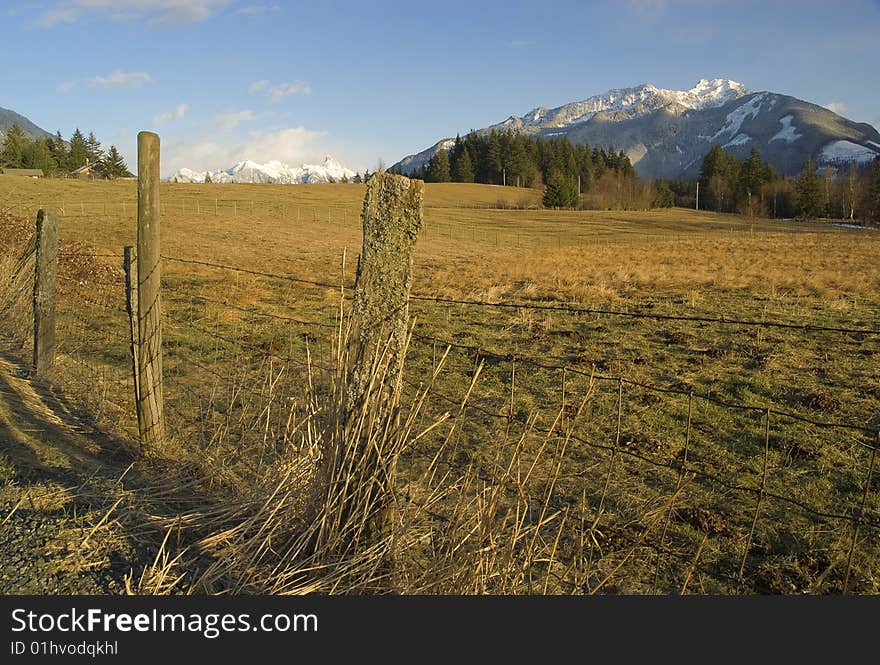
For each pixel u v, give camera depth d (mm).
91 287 12578
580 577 3578
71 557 3201
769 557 4289
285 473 3756
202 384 7406
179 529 3422
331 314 13273
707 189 128125
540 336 11398
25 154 103562
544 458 5672
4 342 8094
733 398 7836
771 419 6957
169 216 46938
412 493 3928
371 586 3096
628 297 17391
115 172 116750
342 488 3211
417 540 3355
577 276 22125
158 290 4793
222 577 3135
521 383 8188
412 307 14461
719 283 19672
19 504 3670
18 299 8625
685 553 4301
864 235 60844
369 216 3100
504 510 4539
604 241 54281
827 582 4000
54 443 4758
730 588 3918
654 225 79812
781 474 5586
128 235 30984
